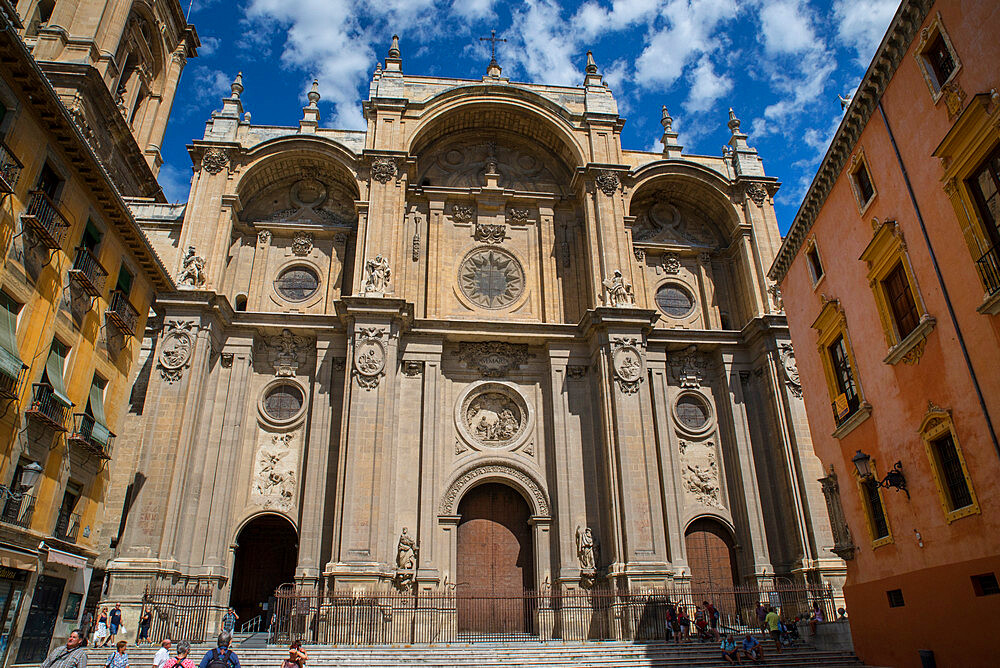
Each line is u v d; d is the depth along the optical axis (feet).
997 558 46.19
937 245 52.19
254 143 118.11
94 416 70.64
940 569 52.29
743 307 120.98
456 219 121.39
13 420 57.77
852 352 66.18
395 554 92.84
